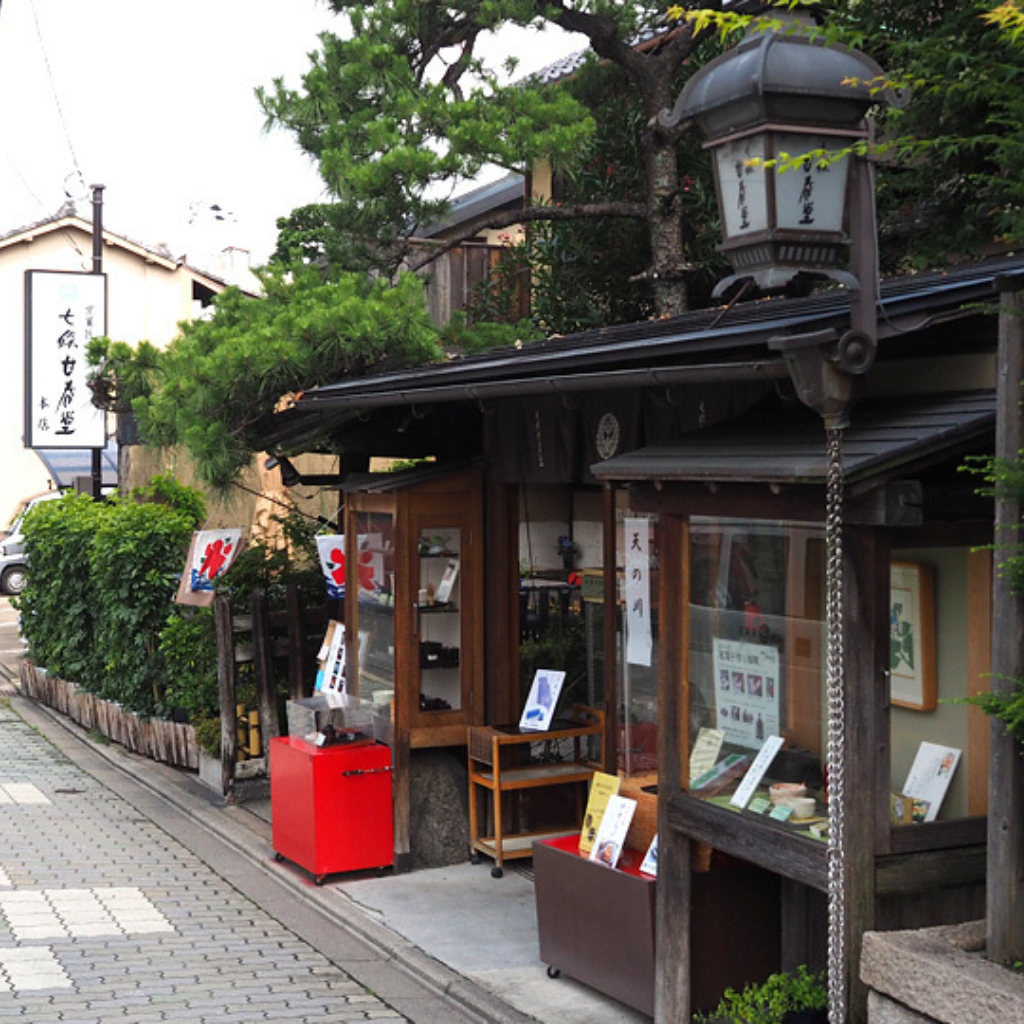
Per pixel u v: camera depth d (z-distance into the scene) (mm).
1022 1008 4121
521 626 9898
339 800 9156
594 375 6234
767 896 6371
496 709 9562
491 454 9477
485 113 10836
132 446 19906
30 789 12438
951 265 7648
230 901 8930
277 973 7516
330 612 12031
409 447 10766
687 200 12117
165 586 13359
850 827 5039
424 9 11617
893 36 7812
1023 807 4555
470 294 15000
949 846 5188
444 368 8664
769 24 5070
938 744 5363
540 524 10086
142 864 9836
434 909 8555
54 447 19594
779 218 5031
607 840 6891
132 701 13680
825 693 5402
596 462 8258
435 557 9461
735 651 5809
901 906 5230
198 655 12422
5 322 37656
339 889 9023
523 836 9500
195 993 7152
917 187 8617
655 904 6422
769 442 5496
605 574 8508
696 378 5547
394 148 10516
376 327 10094
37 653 17500
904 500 4840
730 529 5805
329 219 11430
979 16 6586
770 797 5613
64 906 8719
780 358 5516
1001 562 4535
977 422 4812
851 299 4941
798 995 5672
